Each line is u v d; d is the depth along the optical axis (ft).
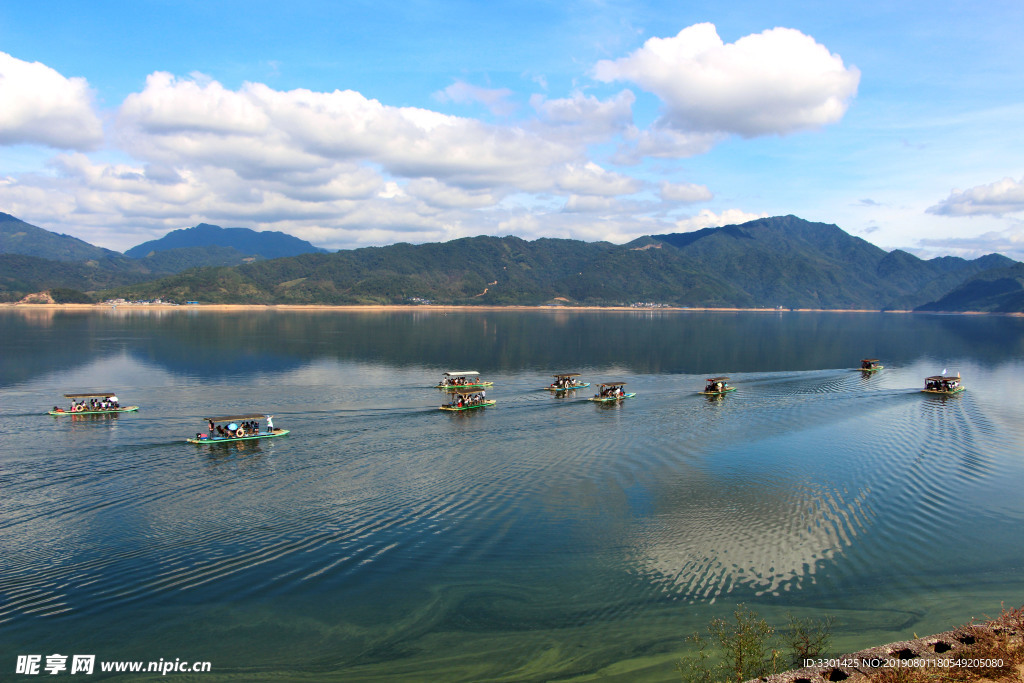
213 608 98.58
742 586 106.01
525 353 509.76
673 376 377.30
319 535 126.21
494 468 173.47
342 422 233.55
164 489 153.89
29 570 110.11
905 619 95.76
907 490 155.84
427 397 289.12
